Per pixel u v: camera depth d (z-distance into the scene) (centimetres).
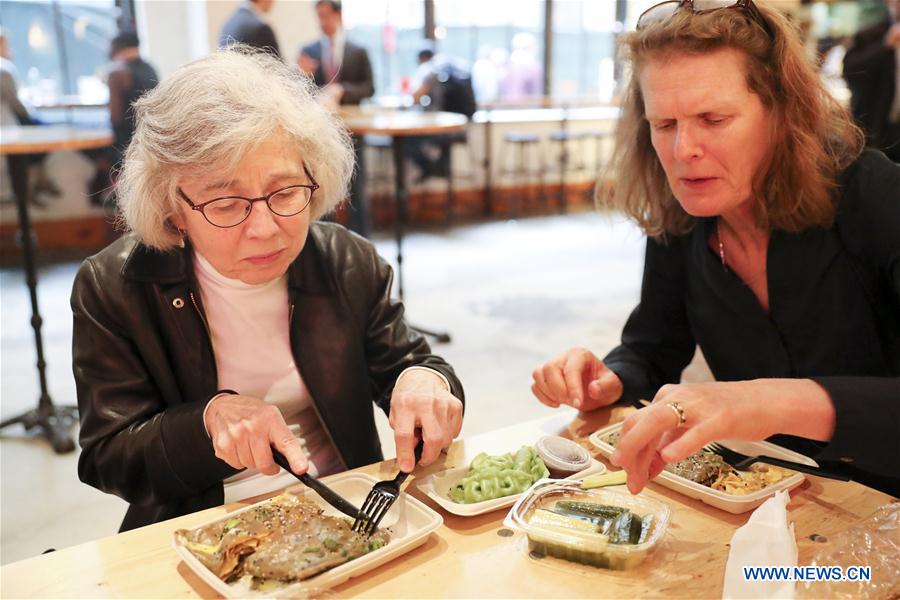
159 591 86
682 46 110
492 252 616
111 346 121
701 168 114
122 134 524
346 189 129
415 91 695
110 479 116
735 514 102
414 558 92
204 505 121
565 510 97
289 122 107
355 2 725
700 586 86
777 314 131
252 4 452
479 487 105
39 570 90
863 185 121
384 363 141
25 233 297
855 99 463
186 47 641
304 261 133
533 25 835
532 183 823
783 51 111
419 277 536
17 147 286
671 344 155
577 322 436
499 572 89
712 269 137
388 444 282
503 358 380
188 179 105
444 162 705
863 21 478
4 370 371
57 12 620
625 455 88
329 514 102
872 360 128
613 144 145
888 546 90
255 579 86
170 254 124
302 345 131
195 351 126
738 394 91
